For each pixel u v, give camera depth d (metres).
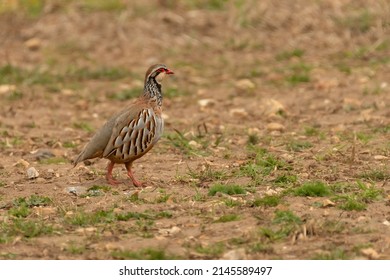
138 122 14.58
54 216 13.42
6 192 14.93
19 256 11.70
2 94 24.70
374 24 30.47
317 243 11.80
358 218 12.75
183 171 16.05
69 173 16.14
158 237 12.21
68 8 32.09
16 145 19.06
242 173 15.54
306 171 15.66
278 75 26.31
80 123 21.44
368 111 21.12
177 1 32.25
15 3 32.56
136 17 31.36
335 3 31.64
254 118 21.47
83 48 29.66
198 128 19.50
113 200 14.12
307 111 22.03
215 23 31.08
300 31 30.52
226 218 12.83
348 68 26.61
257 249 11.61
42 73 27.12
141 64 28.34
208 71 27.53
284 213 12.68
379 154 16.84
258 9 31.45
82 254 11.73
